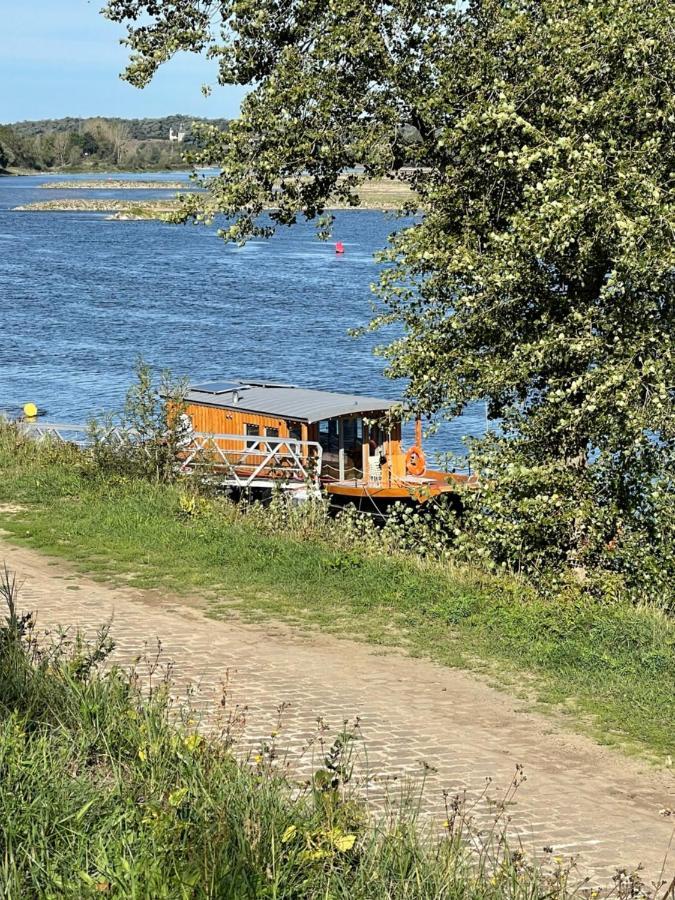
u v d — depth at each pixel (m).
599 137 16.08
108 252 125.31
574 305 16.81
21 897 5.78
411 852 6.71
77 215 196.25
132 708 8.64
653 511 16.66
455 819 8.50
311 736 10.25
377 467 28.33
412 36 17.67
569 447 17.28
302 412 27.44
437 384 18.17
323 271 104.00
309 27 18.11
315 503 20.95
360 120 17.84
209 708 10.79
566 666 12.99
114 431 24.30
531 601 15.37
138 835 6.55
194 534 18.91
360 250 131.00
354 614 15.14
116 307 78.44
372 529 19.00
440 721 11.09
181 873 5.98
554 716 11.52
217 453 26.11
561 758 10.32
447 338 17.94
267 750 8.36
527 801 9.12
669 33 15.98
